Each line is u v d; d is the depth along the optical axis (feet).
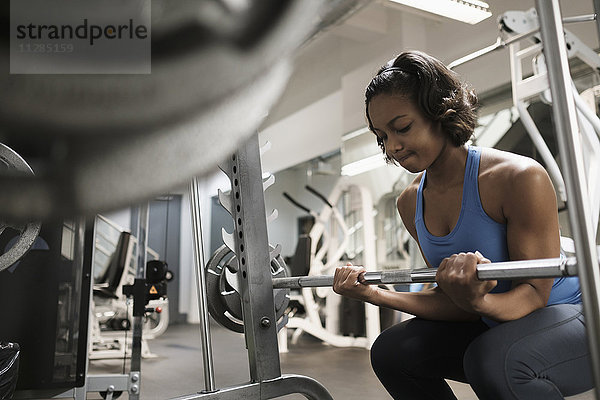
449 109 2.63
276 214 3.55
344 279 2.93
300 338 16.84
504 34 6.28
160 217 27.53
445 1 12.01
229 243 3.38
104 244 22.41
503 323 2.59
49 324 4.87
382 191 16.76
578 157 1.52
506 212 2.75
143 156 0.74
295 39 0.78
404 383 3.19
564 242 3.84
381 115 2.63
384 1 13.67
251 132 0.86
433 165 2.95
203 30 0.69
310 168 23.86
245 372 10.02
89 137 0.69
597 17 1.77
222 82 0.73
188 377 9.15
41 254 4.90
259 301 3.37
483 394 2.51
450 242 2.99
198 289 3.26
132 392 5.74
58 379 4.86
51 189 0.72
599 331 1.49
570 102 1.54
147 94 0.69
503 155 2.86
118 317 13.19
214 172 0.86
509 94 12.82
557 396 2.51
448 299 3.15
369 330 13.87
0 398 2.32
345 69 17.79
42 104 0.65
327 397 3.58
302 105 20.57
